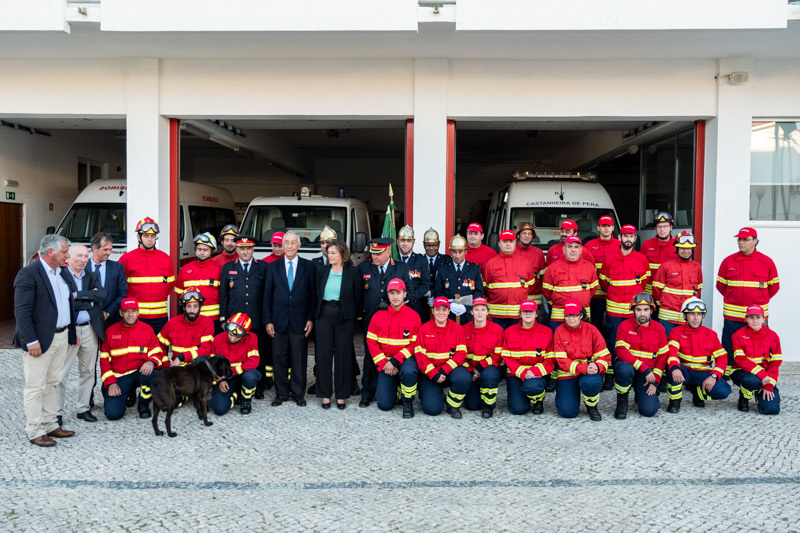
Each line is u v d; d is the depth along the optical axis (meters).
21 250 11.43
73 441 5.46
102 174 14.04
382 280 6.65
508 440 5.54
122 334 6.07
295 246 6.50
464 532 3.83
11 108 8.78
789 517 4.04
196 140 15.77
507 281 7.06
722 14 7.14
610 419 6.17
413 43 7.86
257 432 5.73
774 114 8.47
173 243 9.07
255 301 6.73
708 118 8.64
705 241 8.77
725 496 4.36
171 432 5.59
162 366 6.20
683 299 7.05
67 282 5.48
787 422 6.06
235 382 6.39
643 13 7.18
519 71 8.56
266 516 4.05
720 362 6.39
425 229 8.65
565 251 6.85
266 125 10.19
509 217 9.83
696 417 6.23
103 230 10.38
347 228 10.36
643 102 8.53
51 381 5.41
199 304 6.20
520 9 7.23
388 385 6.34
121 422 6.01
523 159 18.38
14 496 4.33
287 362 6.67
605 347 6.11
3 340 9.56
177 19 7.36
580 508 4.17
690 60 8.48
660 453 5.21
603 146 12.09
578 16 7.21
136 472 4.78
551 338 6.25
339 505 4.22
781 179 8.70
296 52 8.28
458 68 8.58
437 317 6.15
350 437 5.61
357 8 7.30
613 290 7.23
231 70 8.65
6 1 7.30
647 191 10.91
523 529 3.87
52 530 3.85
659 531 3.85
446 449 5.31
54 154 12.19
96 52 8.37
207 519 4.00
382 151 17.88
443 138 8.59
